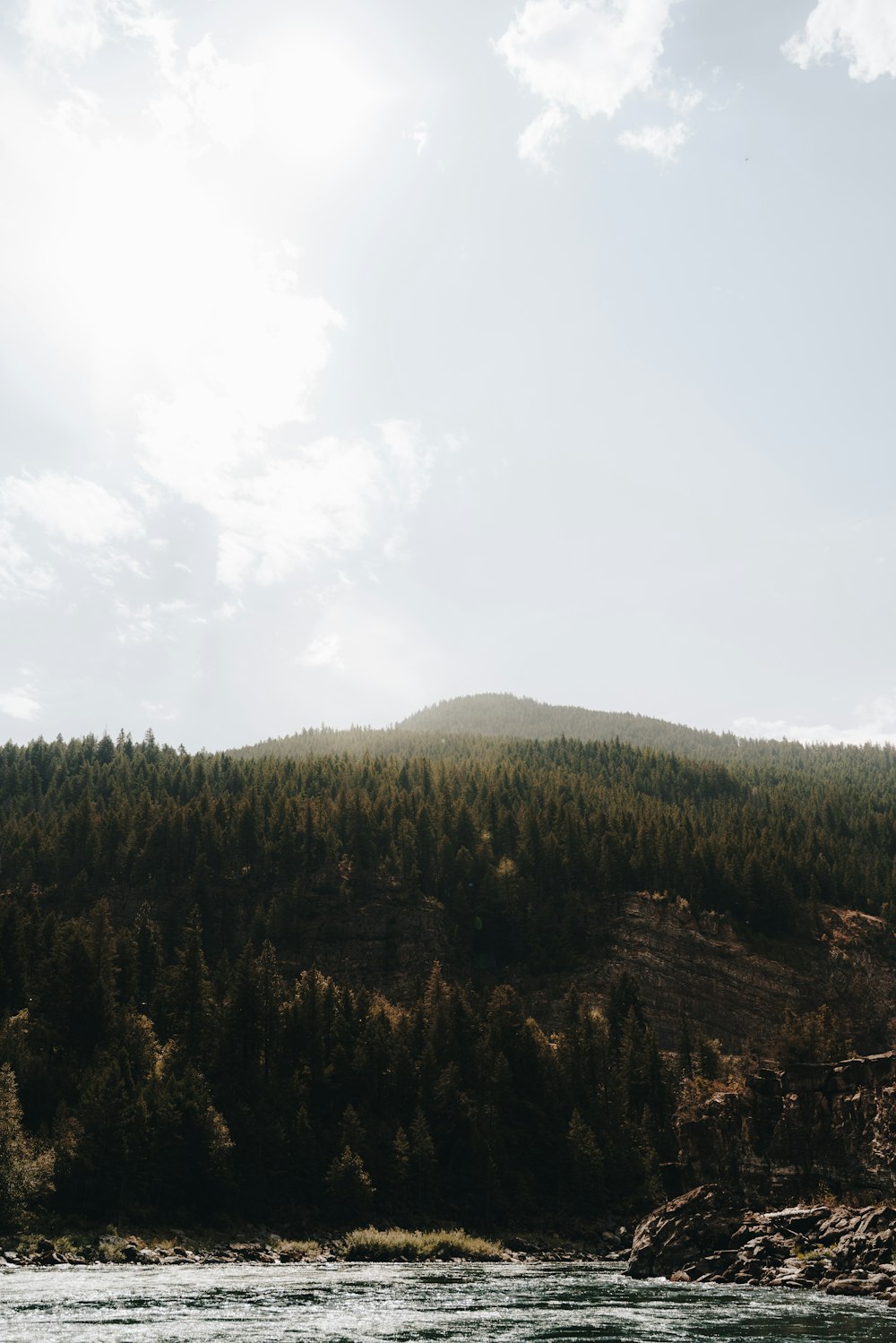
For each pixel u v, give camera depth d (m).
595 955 184.62
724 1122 81.81
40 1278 63.44
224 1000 127.69
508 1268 76.94
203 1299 54.31
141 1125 92.88
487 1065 126.12
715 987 177.25
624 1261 87.69
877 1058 72.75
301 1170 102.81
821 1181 72.69
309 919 186.25
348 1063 120.44
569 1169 114.62
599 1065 136.25
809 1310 47.66
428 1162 107.25
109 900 186.00
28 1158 82.50
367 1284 63.00
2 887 186.00
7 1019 115.38
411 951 182.00
